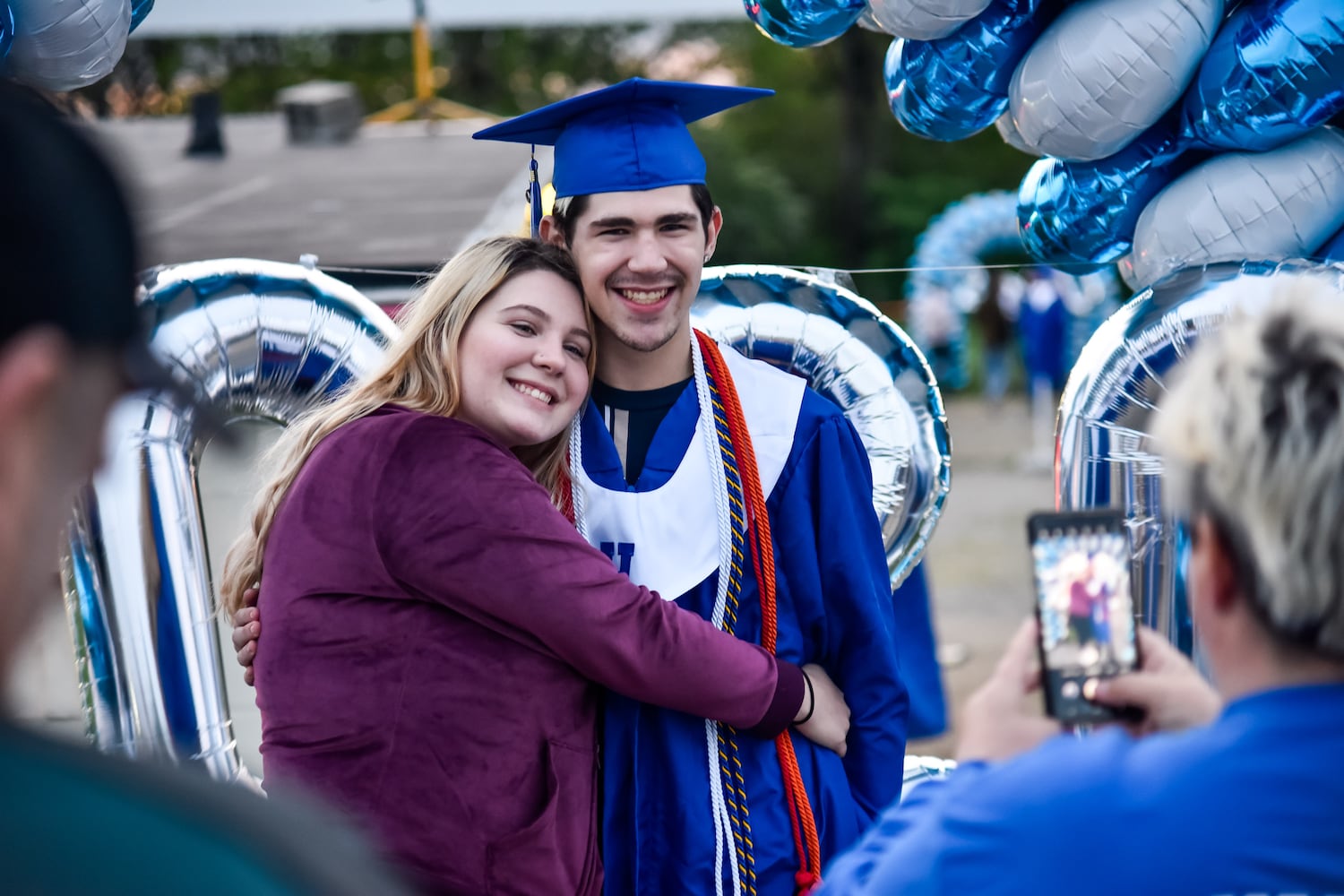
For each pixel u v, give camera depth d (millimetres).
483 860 1896
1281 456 993
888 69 2738
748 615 2205
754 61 26312
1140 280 2654
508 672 1930
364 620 1915
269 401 2576
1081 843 1018
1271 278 2381
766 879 2102
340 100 9516
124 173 711
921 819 1133
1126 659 1248
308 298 2549
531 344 2070
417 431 1954
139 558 2326
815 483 2258
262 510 2074
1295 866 972
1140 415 2443
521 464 2000
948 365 15680
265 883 626
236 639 2109
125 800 637
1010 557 8352
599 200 2176
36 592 695
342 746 1897
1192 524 1088
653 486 2207
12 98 689
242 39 24719
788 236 22500
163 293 2424
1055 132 2389
